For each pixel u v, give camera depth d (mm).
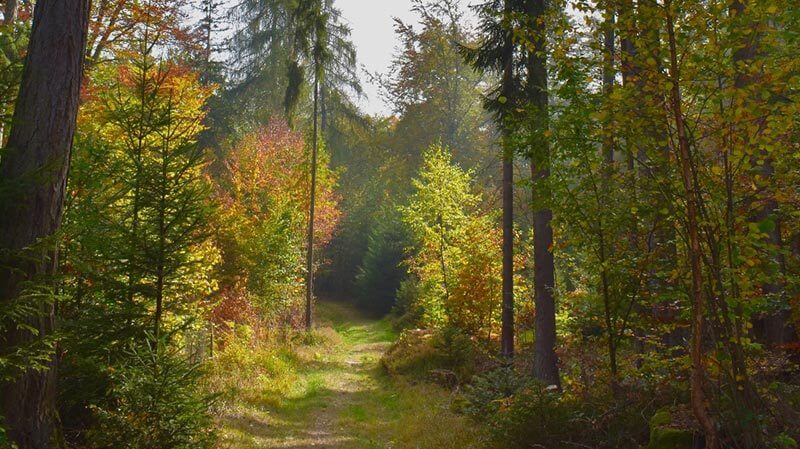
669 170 5711
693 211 4898
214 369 13625
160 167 8484
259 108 41281
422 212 24219
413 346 19297
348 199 49062
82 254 7543
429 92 40906
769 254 5137
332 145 43000
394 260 40781
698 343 4773
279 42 39719
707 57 4879
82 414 7633
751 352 5879
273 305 24422
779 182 5527
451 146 40344
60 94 6312
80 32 6535
